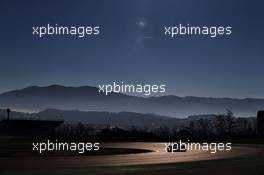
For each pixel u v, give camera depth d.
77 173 33.44
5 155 55.44
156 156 54.00
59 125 129.62
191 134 119.31
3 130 128.12
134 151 65.69
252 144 89.06
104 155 55.88
